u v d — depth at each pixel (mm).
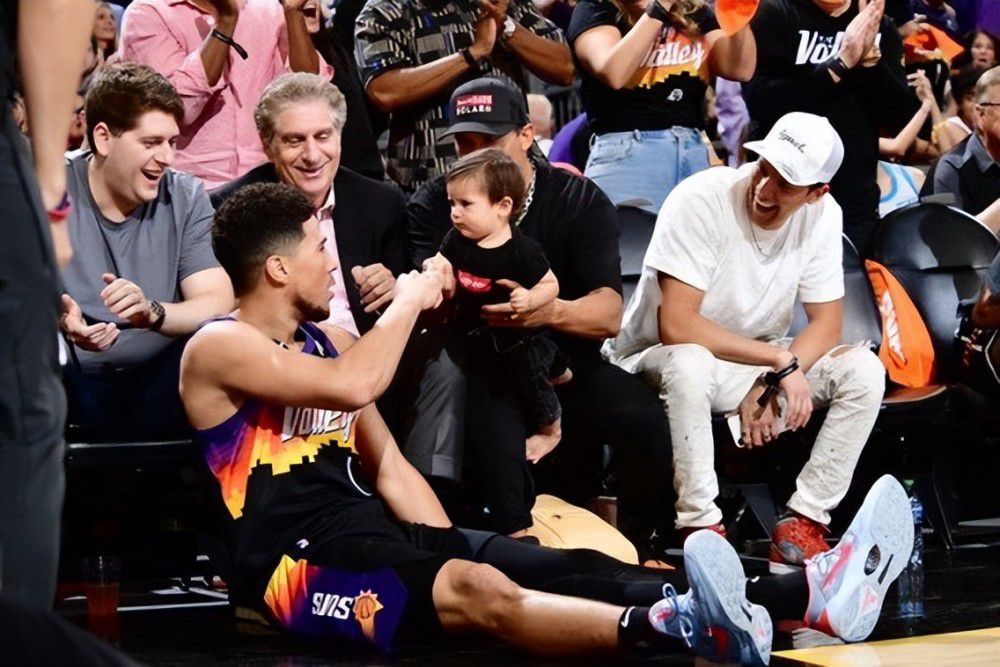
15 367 2730
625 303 7055
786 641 5105
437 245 6324
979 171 8719
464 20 7348
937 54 9938
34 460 2770
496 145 6262
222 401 5055
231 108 6926
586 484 6652
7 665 1854
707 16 7609
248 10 7008
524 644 4668
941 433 7191
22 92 2824
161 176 5816
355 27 7414
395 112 7289
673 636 4441
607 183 7641
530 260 5719
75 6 2781
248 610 5312
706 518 6312
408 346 5844
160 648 5043
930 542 7402
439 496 5973
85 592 5965
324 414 5160
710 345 6449
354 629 4891
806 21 7879
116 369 5586
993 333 7203
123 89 5695
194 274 5922
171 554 5766
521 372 5809
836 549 4910
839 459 6500
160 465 5484
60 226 2904
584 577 4980
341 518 5055
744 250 6531
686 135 7664
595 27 7656
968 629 5293
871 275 7621
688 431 6316
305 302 5156
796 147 6270
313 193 6035
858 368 6465
